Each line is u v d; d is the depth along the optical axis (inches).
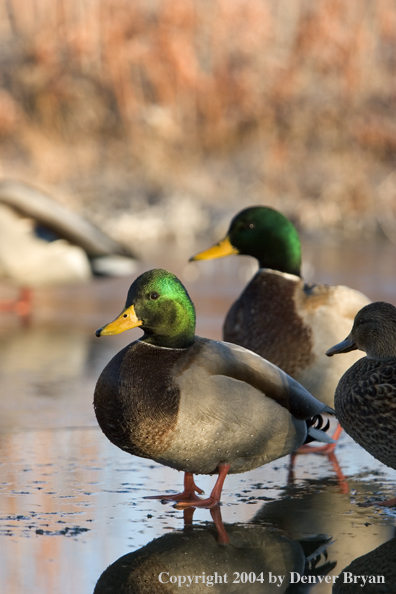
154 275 219.9
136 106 1146.7
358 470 266.5
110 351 454.0
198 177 1108.5
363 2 1195.9
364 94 1154.0
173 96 1143.6
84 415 327.6
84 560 189.0
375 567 186.4
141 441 215.5
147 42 1144.2
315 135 1135.0
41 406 340.2
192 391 214.4
